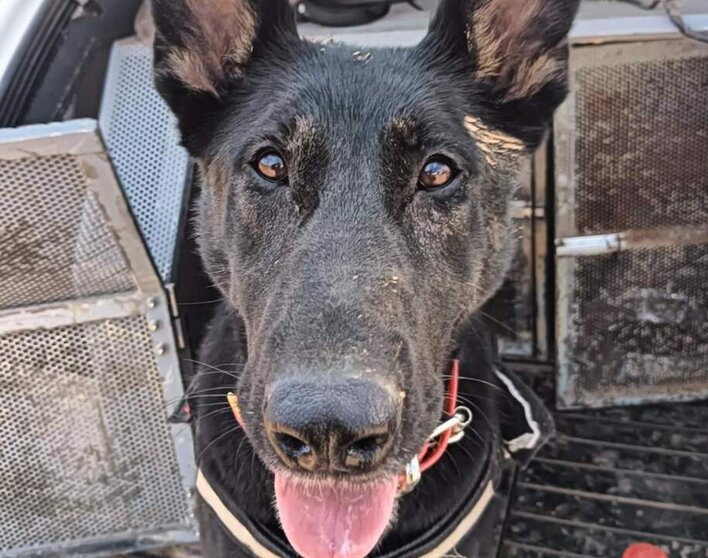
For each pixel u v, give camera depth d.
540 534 0.41
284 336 0.24
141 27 0.41
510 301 0.47
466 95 0.33
